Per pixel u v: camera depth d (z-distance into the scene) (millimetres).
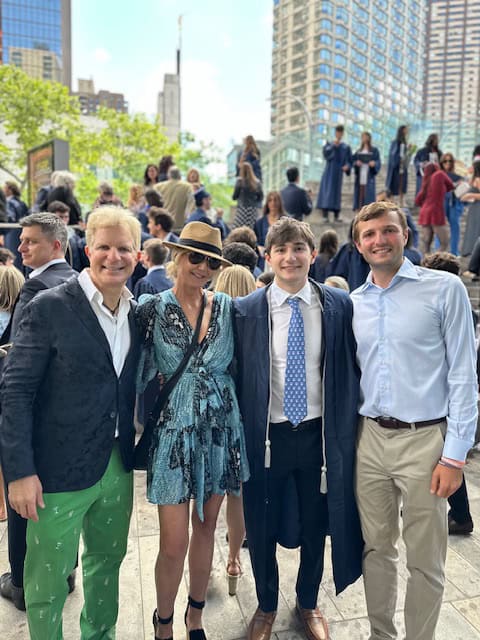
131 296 1831
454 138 16016
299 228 1934
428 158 9820
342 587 2012
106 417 1716
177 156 32938
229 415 1956
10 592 2377
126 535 1941
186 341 1883
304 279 1967
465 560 2756
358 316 1968
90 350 1654
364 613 2344
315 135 16406
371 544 1963
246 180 7266
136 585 2490
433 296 1802
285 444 2018
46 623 1745
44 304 1634
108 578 1941
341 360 1994
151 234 5277
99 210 1710
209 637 2186
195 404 1868
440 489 1745
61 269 2311
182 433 1845
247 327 2010
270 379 1986
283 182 16125
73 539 1742
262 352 1989
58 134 26000
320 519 2113
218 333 1939
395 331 1836
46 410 1664
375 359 1895
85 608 1974
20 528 2180
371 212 1848
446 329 1788
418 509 1810
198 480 1855
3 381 1624
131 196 7797
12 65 24672
